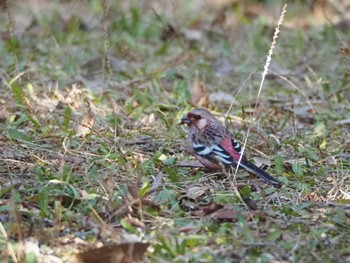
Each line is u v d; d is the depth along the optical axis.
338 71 16.22
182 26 18.80
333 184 10.60
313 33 18.30
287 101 14.71
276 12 19.77
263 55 17.14
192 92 14.61
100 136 11.79
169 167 10.85
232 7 20.19
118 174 10.55
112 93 14.19
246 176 10.86
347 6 19.47
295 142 12.28
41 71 14.89
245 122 12.85
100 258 8.32
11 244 8.56
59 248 8.60
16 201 9.38
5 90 13.61
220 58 17.06
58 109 13.23
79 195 9.66
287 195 10.16
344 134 12.97
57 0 18.86
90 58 16.09
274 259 8.37
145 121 12.87
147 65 16.16
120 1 19.69
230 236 8.80
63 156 10.95
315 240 8.78
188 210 9.68
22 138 11.48
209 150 10.88
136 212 9.36
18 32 17.08
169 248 8.38
